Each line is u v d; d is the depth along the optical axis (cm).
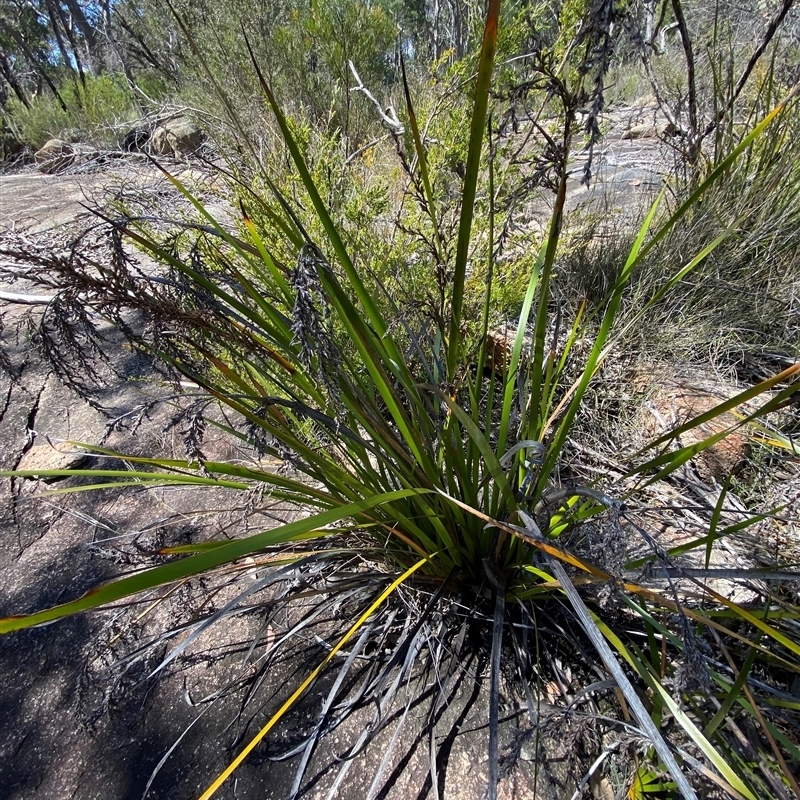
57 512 164
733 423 150
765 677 101
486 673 112
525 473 113
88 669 117
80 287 72
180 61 362
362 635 107
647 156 335
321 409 99
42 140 714
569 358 180
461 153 146
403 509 115
